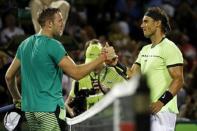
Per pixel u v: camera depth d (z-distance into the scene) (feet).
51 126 42.91
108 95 30.19
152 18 47.57
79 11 105.81
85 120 40.91
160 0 115.24
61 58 42.65
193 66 93.76
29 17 73.05
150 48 48.55
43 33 43.88
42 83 43.09
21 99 45.24
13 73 46.06
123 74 50.83
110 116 29.76
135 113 24.54
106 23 108.37
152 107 45.57
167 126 46.75
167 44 47.44
